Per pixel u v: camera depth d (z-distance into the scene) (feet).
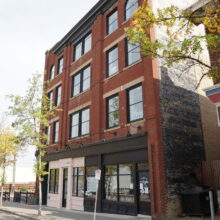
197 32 58.23
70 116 69.87
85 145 57.36
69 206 60.54
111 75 55.67
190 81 52.34
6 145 71.00
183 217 39.65
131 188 45.65
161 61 46.78
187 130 47.85
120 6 58.03
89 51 65.98
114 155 50.47
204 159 49.34
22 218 47.44
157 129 42.06
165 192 39.88
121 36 55.26
